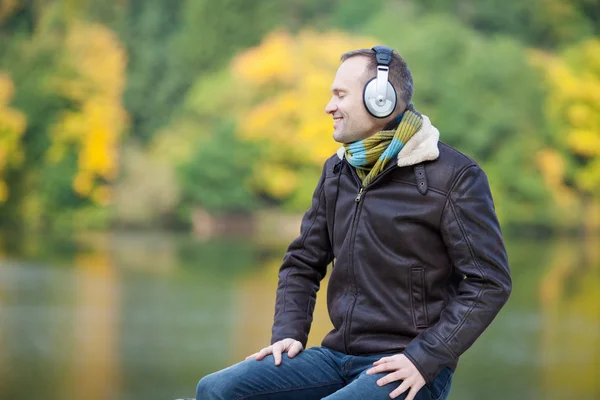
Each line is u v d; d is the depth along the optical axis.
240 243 42.81
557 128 48.28
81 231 45.78
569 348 20.52
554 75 48.91
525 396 15.79
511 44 48.72
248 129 45.94
